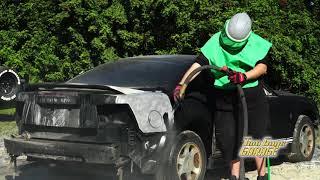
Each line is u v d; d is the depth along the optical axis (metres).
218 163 5.81
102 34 10.81
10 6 12.24
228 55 4.51
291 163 7.26
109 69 6.38
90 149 4.87
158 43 11.07
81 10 10.85
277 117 6.75
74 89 5.20
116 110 4.96
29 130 5.40
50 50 11.43
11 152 5.35
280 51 9.98
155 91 5.41
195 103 5.44
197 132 5.57
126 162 4.92
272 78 10.63
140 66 6.27
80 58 10.99
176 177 5.17
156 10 10.70
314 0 12.35
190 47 10.51
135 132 4.95
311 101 7.66
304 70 10.45
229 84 4.59
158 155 5.05
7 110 12.54
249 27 4.41
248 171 6.67
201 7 10.42
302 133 7.30
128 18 11.00
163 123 5.10
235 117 4.66
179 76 5.92
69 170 5.98
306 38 10.91
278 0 11.30
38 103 5.30
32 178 6.21
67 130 5.14
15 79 10.82
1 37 11.94
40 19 11.84
